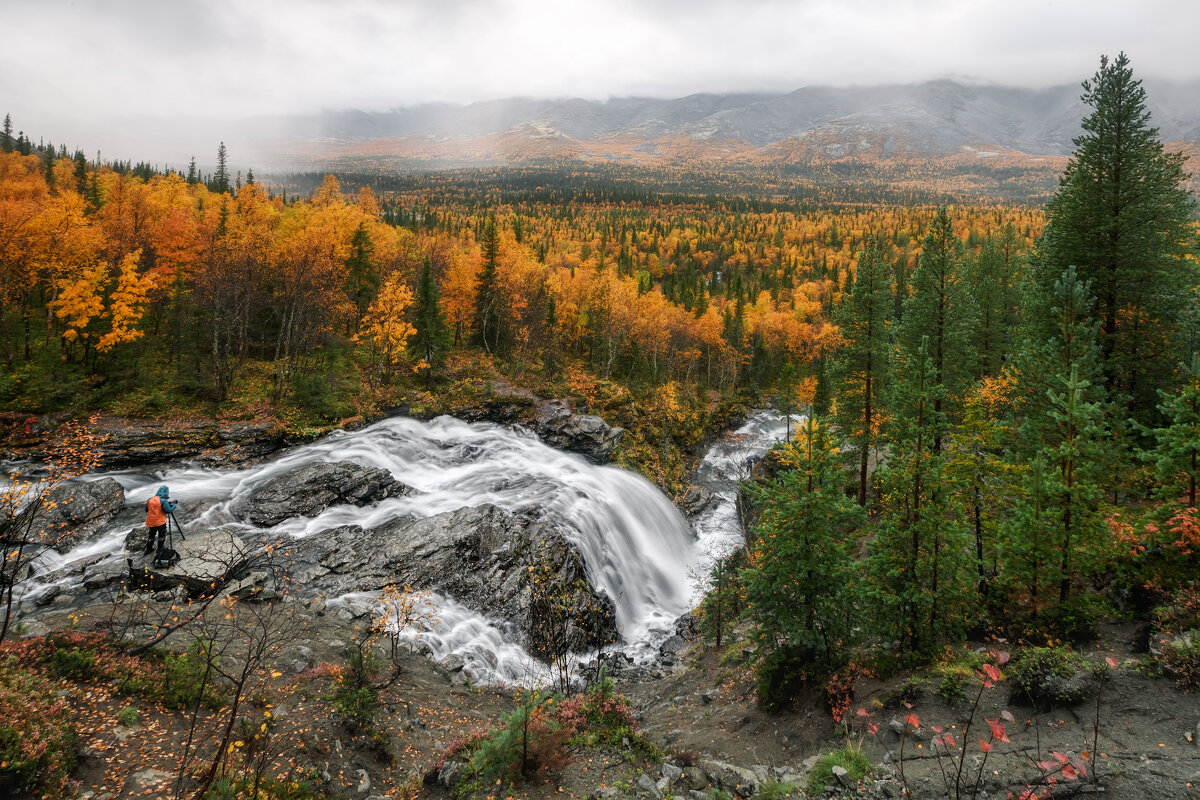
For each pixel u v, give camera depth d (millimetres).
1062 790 9000
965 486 16062
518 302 67688
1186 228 23188
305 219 63625
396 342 47500
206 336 44750
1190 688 10484
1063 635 13797
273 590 20500
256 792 8445
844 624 14945
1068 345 18562
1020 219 183875
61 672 11211
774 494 15492
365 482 31531
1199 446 13250
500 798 10570
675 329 84000
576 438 48438
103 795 8391
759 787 10891
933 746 10891
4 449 29625
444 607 23266
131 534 22859
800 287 132250
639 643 27734
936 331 30453
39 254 37062
